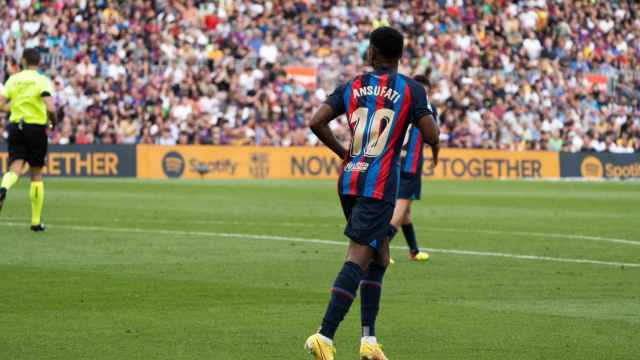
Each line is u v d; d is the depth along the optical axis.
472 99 155.75
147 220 64.62
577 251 50.28
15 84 55.25
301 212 73.12
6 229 57.06
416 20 160.75
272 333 28.25
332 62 149.62
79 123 131.62
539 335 28.44
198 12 147.50
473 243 53.72
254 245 50.75
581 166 154.75
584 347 26.89
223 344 26.73
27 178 120.44
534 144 157.50
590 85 166.12
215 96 140.62
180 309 31.88
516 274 41.38
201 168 132.75
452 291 36.59
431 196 98.50
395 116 25.12
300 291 35.91
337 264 43.53
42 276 38.72
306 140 143.00
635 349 26.66
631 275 41.34
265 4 151.88
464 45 160.62
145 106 136.38
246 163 135.25
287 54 148.50
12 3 136.88
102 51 138.00
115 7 142.00
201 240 52.84
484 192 107.38
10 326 28.78
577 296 35.66
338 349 26.66
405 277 40.28
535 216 73.38
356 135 25.36
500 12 166.75
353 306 33.03
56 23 137.62
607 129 163.88
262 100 142.25
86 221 63.25
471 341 27.61
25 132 55.34
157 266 42.19
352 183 25.06
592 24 172.38
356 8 157.50
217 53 143.75
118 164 128.75
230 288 36.38
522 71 161.50
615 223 67.94
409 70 154.38
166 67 140.00
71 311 31.28
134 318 30.23
